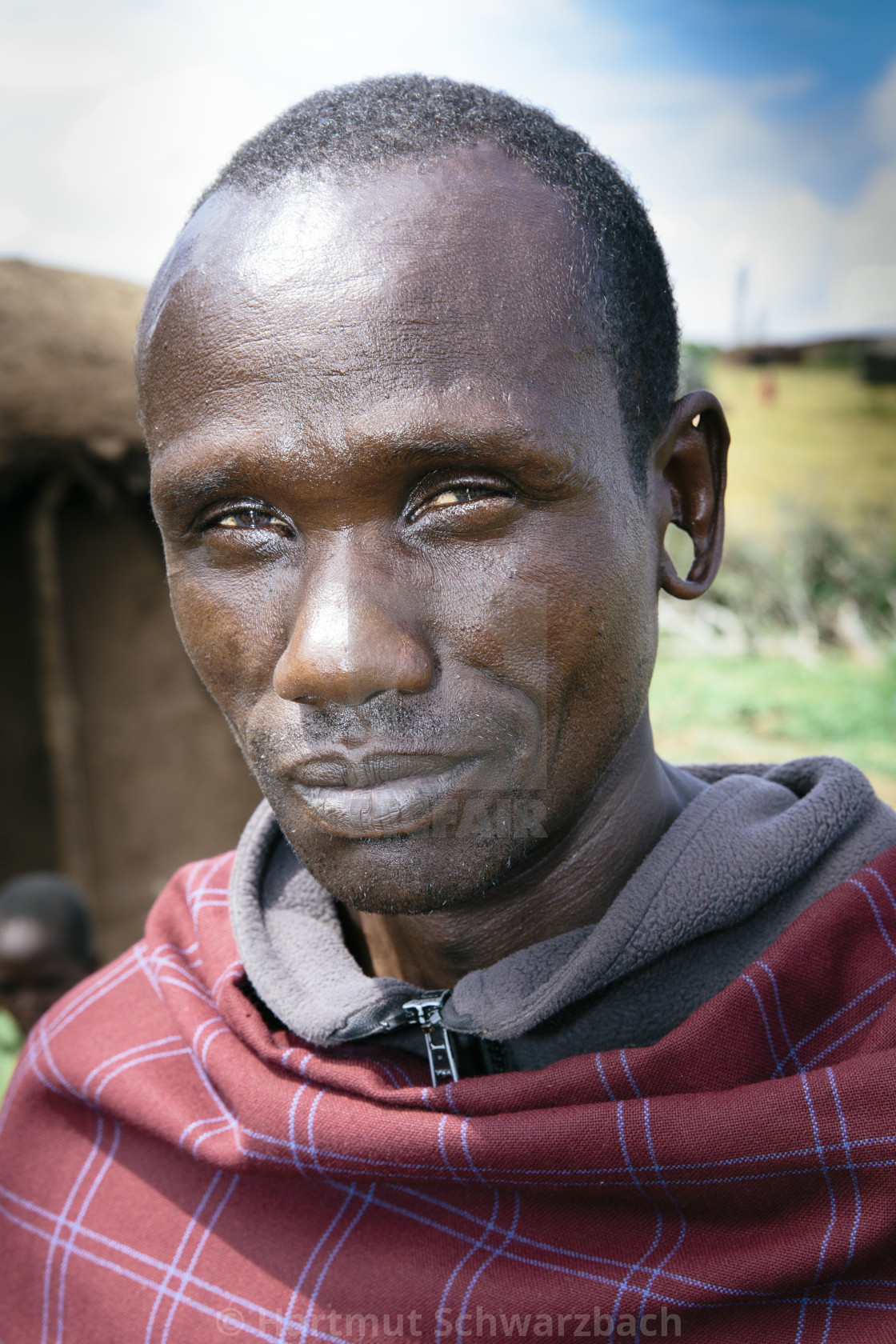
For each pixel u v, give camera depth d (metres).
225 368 0.85
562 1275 1.04
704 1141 0.97
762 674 8.81
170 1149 1.31
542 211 0.89
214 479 0.87
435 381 0.82
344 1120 1.07
